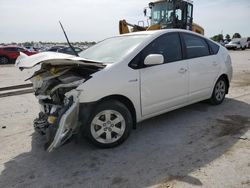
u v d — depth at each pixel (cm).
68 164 337
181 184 282
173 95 446
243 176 292
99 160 343
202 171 306
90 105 343
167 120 488
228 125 451
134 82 381
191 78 476
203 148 365
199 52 505
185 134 419
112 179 299
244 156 338
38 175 314
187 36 487
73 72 370
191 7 1300
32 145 400
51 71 364
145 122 481
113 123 372
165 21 1264
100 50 455
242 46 3716
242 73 1079
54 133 319
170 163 328
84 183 293
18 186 293
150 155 351
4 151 382
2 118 538
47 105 381
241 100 619
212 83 538
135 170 315
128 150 369
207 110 541
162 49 430
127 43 434
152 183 287
